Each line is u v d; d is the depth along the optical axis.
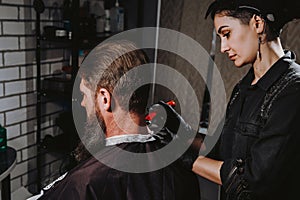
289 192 1.01
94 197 0.70
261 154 0.96
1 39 1.83
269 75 1.03
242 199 1.00
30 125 2.12
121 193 0.71
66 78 2.15
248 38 0.99
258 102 1.06
